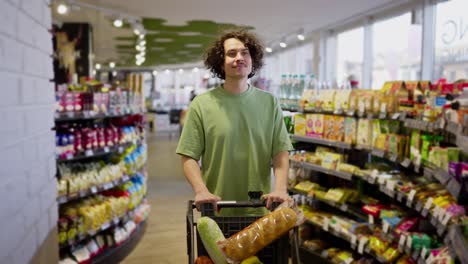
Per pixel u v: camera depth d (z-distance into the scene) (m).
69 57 8.24
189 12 7.09
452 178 2.41
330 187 4.40
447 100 2.68
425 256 2.81
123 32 9.42
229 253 1.62
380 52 7.12
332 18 7.53
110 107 4.70
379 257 3.38
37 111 2.20
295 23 8.07
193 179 2.06
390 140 3.41
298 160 4.45
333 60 8.92
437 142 2.96
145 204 5.53
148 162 10.84
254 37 2.20
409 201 3.02
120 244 4.36
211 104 2.15
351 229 3.75
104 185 4.30
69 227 3.73
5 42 1.71
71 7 6.30
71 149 3.98
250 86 2.23
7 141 1.71
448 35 5.40
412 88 3.45
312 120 4.35
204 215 1.94
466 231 2.19
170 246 4.69
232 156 2.14
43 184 2.29
